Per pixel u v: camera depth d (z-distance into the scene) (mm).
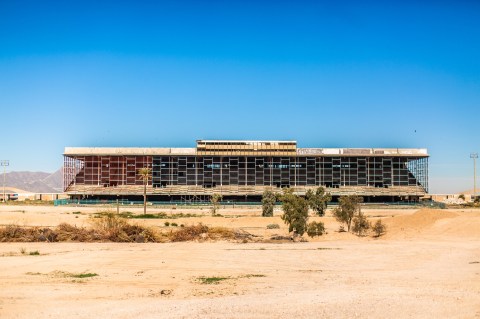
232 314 22734
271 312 22922
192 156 171250
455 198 197250
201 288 31281
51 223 89125
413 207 150250
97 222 72062
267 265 41875
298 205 67812
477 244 52906
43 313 24234
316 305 24094
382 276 35188
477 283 30656
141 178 158625
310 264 42344
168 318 22359
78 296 28859
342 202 76938
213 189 171000
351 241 62156
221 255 47594
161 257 46250
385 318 21469
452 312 22297
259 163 173375
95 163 175500
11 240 62281
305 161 173250
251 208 143375
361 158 172750
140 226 68250
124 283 33375
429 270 37438
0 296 28750
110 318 22891
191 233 66812
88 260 44219
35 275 36531
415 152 174500
